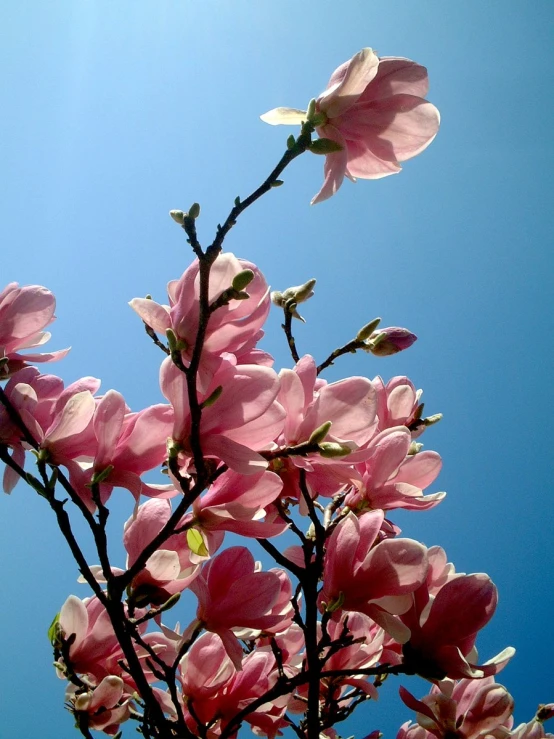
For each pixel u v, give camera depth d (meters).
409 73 1.27
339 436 1.25
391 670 1.28
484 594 1.28
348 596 1.26
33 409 1.29
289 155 1.19
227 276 1.21
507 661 1.28
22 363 1.35
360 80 1.25
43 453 1.25
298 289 1.45
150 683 1.37
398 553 1.26
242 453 1.19
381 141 1.27
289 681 1.28
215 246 1.16
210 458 1.22
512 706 1.33
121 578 1.22
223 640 1.28
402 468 1.39
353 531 1.27
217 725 1.35
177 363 1.18
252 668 1.34
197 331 1.20
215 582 1.29
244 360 1.29
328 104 1.26
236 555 1.30
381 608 1.26
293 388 1.26
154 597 1.28
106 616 1.31
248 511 1.25
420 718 1.34
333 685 1.36
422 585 1.29
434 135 1.26
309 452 1.22
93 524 1.24
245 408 1.20
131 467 1.25
